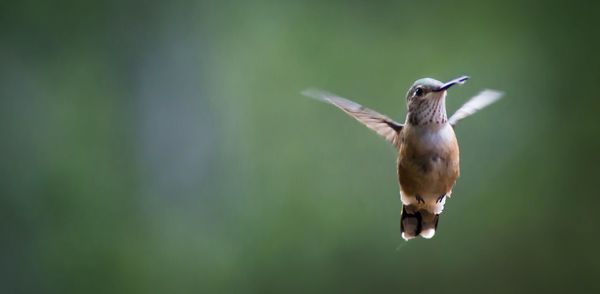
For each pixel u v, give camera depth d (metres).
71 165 12.06
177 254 12.27
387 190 12.37
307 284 12.31
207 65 12.73
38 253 11.82
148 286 12.06
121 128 12.37
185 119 12.64
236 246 12.40
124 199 12.22
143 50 12.57
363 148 12.44
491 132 12.21
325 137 12.50
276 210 12.47
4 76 11.95
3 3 11.95
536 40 11.98
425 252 12.38
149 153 12.54
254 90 12.66
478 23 12.16
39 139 11.99
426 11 12.32
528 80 12.04
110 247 12.04
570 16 11.80
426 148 5.96
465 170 12.34
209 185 12.57
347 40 12.52
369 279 12.34
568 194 12.01
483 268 12.29
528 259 12.19
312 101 12.54
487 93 6.67
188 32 12.75
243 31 12.77
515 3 11.98
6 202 11.77
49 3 12.14
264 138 12.59
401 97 12.30
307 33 12.62
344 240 12.38
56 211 11.96
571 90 11.86
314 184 12.48
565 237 12.06
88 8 12.30
